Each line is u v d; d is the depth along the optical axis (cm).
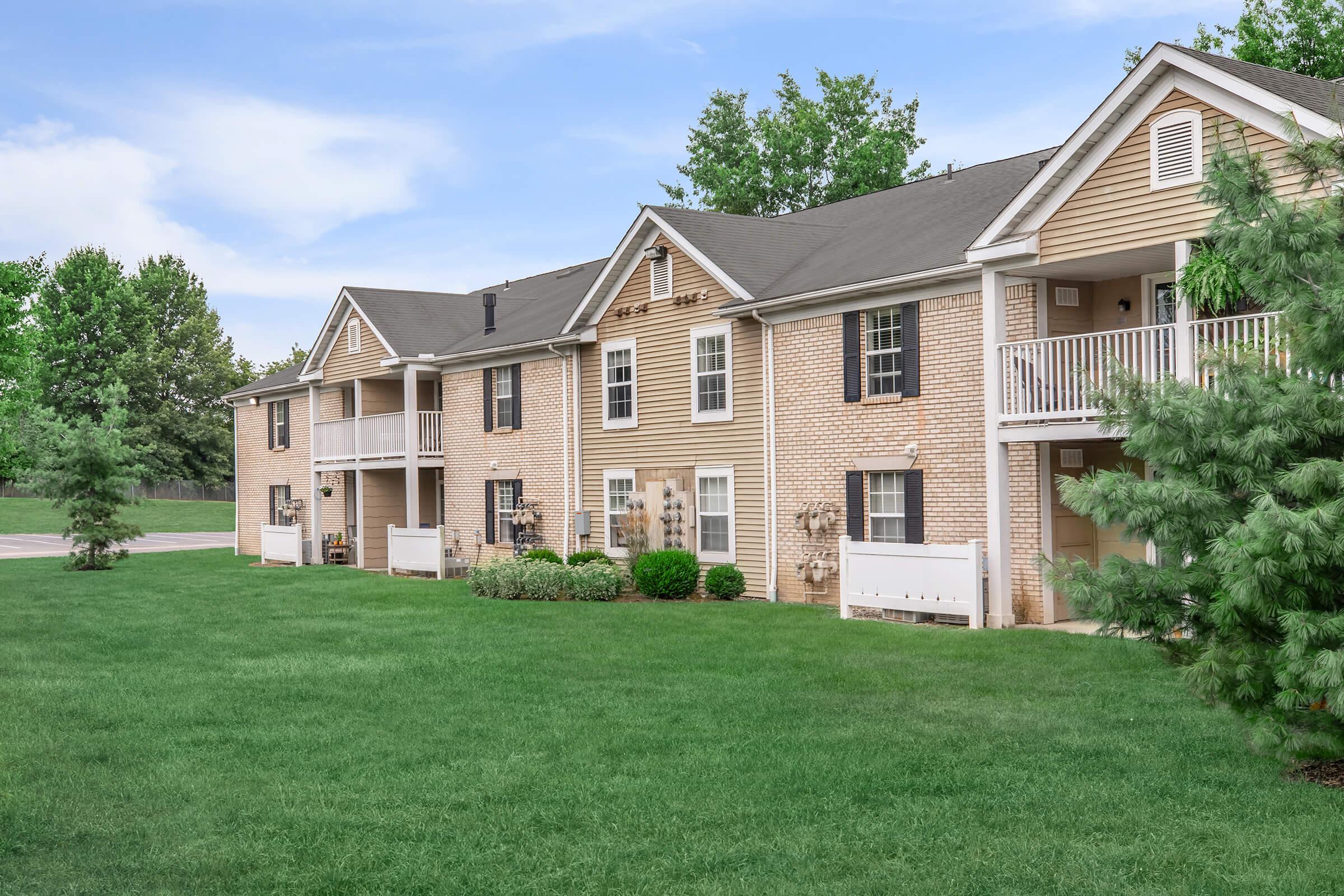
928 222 2364
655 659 1619
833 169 4903
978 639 1708
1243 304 1628
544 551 2825
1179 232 1605
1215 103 1562
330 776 1040
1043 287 1892
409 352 3353
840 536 2242
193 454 8162
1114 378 938
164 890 770
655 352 2678
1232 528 852
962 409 2014
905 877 762
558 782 998
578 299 3192
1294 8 3506
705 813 905
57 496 3638
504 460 3159
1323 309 863
